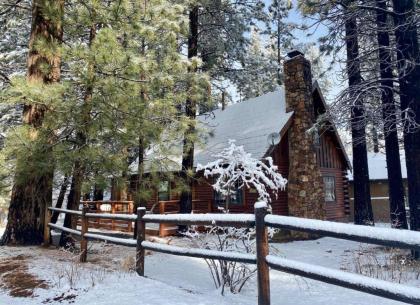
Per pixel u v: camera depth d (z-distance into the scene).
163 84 9.59
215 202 16.89
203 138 13.76
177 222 5.25
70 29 9.38
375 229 3.00
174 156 10.51
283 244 13.06
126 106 8.62
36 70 9.62
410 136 9.72
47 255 8.10
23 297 5.02
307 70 16.33
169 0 12.54
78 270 6.40
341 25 11.12
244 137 16.77
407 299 2.75
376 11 11.16
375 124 11.62
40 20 9.81
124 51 8.46
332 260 9.73
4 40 17.23
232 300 4.62
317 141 17.38
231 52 18.12
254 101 19.75
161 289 4.99
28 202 9.74
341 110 11.00
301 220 3.64
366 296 5.63
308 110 15.74
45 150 8.34
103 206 18.20
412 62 9.28
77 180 8.86
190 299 4.52
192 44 15.53
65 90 8.13
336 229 3.26
